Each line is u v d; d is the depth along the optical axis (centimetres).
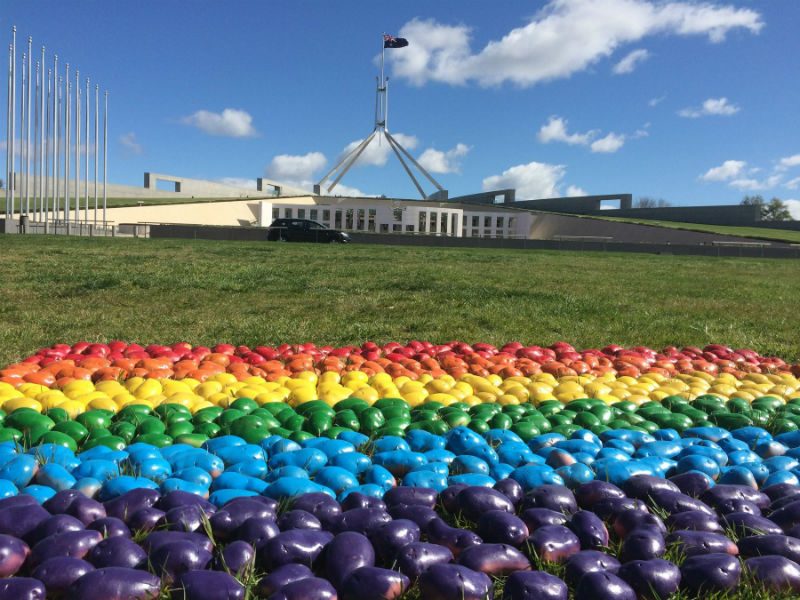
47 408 349
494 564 208
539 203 8519
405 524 224
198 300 853
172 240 2845
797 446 337
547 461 305
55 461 285
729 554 213
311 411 362
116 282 995
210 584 189
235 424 334
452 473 291
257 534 220
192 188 7525
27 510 229
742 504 254
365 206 5478
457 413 355
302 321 709
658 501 258
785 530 243
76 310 748
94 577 189
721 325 752
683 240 5075
